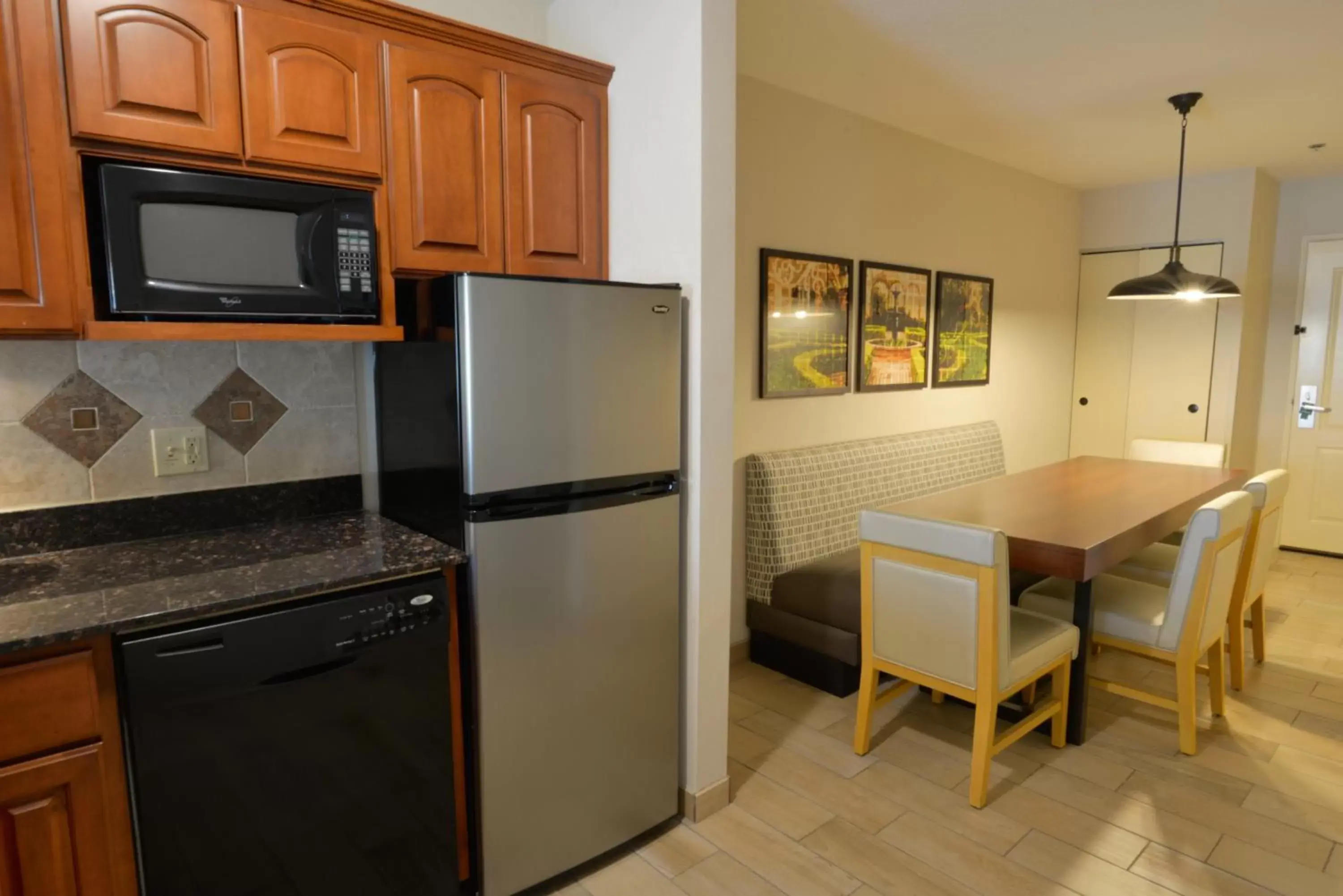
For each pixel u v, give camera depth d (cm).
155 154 152
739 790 236
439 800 177
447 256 192
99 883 137
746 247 320
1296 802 227
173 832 141
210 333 158
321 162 170
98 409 178
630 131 216
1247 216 466
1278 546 515
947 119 371
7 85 137
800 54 288
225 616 143
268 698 148
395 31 179
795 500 328
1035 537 244
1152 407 516
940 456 409
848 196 364
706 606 214
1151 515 276
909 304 406
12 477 169
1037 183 492
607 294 185
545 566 182
